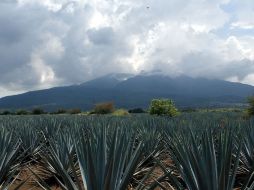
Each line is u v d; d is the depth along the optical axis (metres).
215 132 12.25
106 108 56.06
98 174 5.13
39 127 18.88
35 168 11.27
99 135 5.32
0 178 7.97
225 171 4.70
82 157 5.43
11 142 9.45
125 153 5.41
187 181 5.17
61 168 5.39
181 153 5.33
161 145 10.83
